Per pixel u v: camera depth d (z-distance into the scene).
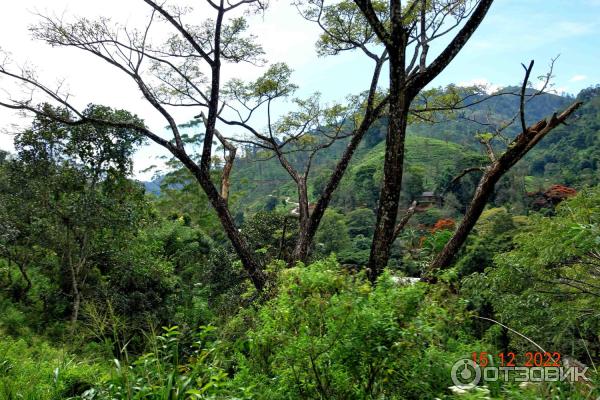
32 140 16.20
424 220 52.34
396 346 3.00
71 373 5.45
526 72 6.07
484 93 9.77
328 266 3.64
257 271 9.07
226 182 11.03
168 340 3.94
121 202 18.83
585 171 69.19
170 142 9.26
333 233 45.00
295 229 24.20
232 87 11.04
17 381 5.11
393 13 6.77
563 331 6.65
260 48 9.98
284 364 3.48
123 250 17.70
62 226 17.06
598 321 6.65
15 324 14.82
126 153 17.84
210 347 4.21
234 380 3.79
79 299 16.25
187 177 37.91
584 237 4.81
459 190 57.09
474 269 21.02
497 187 55.56
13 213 16.56
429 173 71.75
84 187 18.09
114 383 3.65
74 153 17.03
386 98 9.23
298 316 3.43
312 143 12.77
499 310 8.13
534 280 7.76
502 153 6.90
